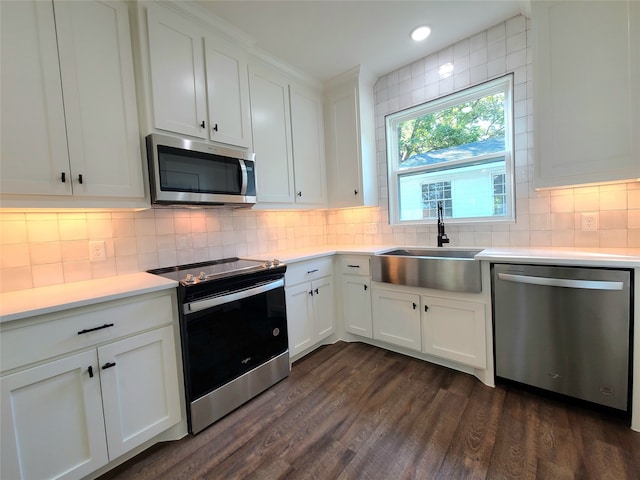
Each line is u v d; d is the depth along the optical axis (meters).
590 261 1.47
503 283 1.77
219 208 2.28
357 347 2.55
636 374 1.42
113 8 1.52
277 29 2.04
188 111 1.80
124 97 1.56
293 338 2.23
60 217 1.59
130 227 1.85
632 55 1.45
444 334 2.05
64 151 1.35
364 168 2.76
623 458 1.27
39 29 1.29
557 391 1.64
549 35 1.66
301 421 1.62
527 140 2.10
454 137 2.52
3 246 1.43
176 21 1.75
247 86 2.16
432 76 2.51
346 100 2.77
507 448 1.36
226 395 1.70
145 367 1.41
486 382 1.88
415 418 1.60
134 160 1.59
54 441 1.15
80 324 1.21
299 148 2.66
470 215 2.46
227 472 1.30
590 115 1.57
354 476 1.25
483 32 2.23
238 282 1.76
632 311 1.41
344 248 2.73
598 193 1.87
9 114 1.21
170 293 1.50
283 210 2.75
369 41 2.24
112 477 1.29
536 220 2.09
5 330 1.04
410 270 2.15
